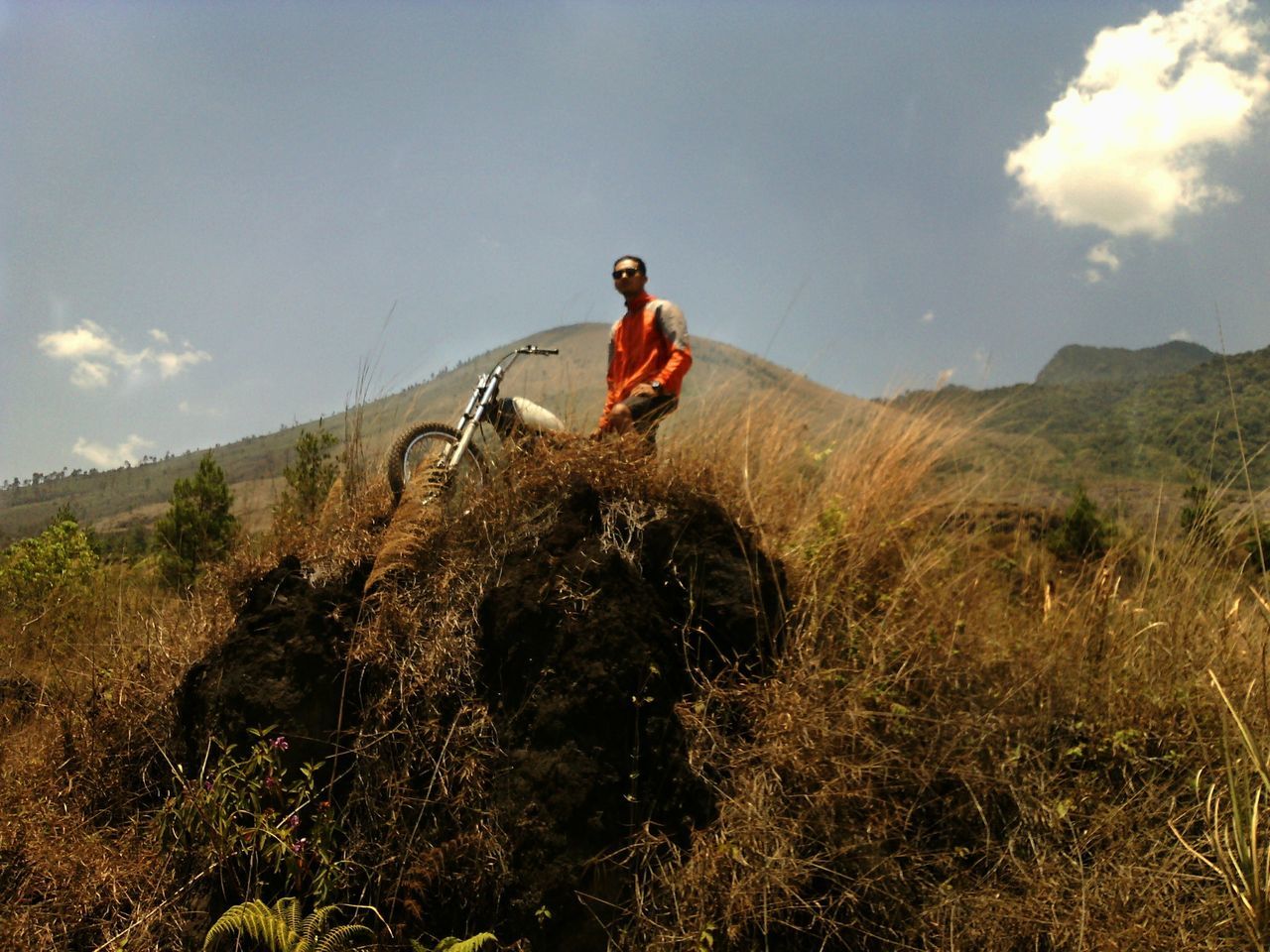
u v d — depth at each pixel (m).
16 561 6.03
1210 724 3.88
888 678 4.02
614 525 3.92
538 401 5.23
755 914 3.12
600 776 3.38
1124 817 3.53
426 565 3.93
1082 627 4.61
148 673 4.35
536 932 3.20
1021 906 3.20
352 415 4.86
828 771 3.53
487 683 3.66
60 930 3.32
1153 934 2.98
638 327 5.24
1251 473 4.83
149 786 3.93
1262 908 2.84
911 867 3.45
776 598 4.11
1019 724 3.98
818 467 5.61
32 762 4.01
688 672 3.75
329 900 3.31
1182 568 4.75
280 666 3.69
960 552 5.52
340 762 3.57
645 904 3.23
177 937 3.32
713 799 3.46
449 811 3.41
